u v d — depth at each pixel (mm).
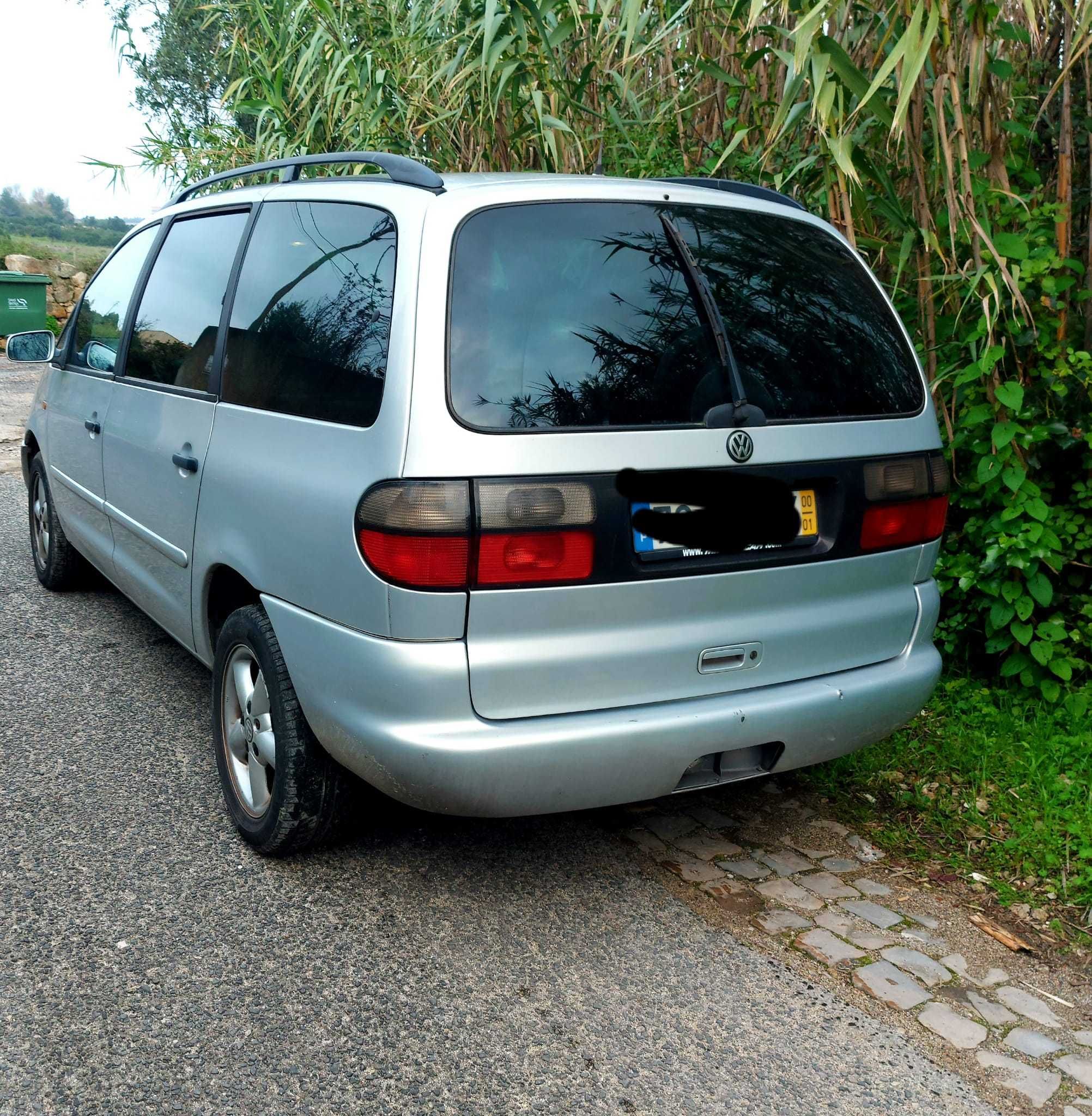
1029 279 3551
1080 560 3885
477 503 2211
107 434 3992
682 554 2426
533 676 2318
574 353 2359
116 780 3375
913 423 2820
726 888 2916
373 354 2395
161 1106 2062
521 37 4344
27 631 4711
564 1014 2379
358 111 5512
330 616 2461
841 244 2975
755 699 2553
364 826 3170
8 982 2396
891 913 2826
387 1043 2262
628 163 5031
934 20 3115
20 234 17266
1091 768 3434
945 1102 2166
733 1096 2152
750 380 2525
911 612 2867
